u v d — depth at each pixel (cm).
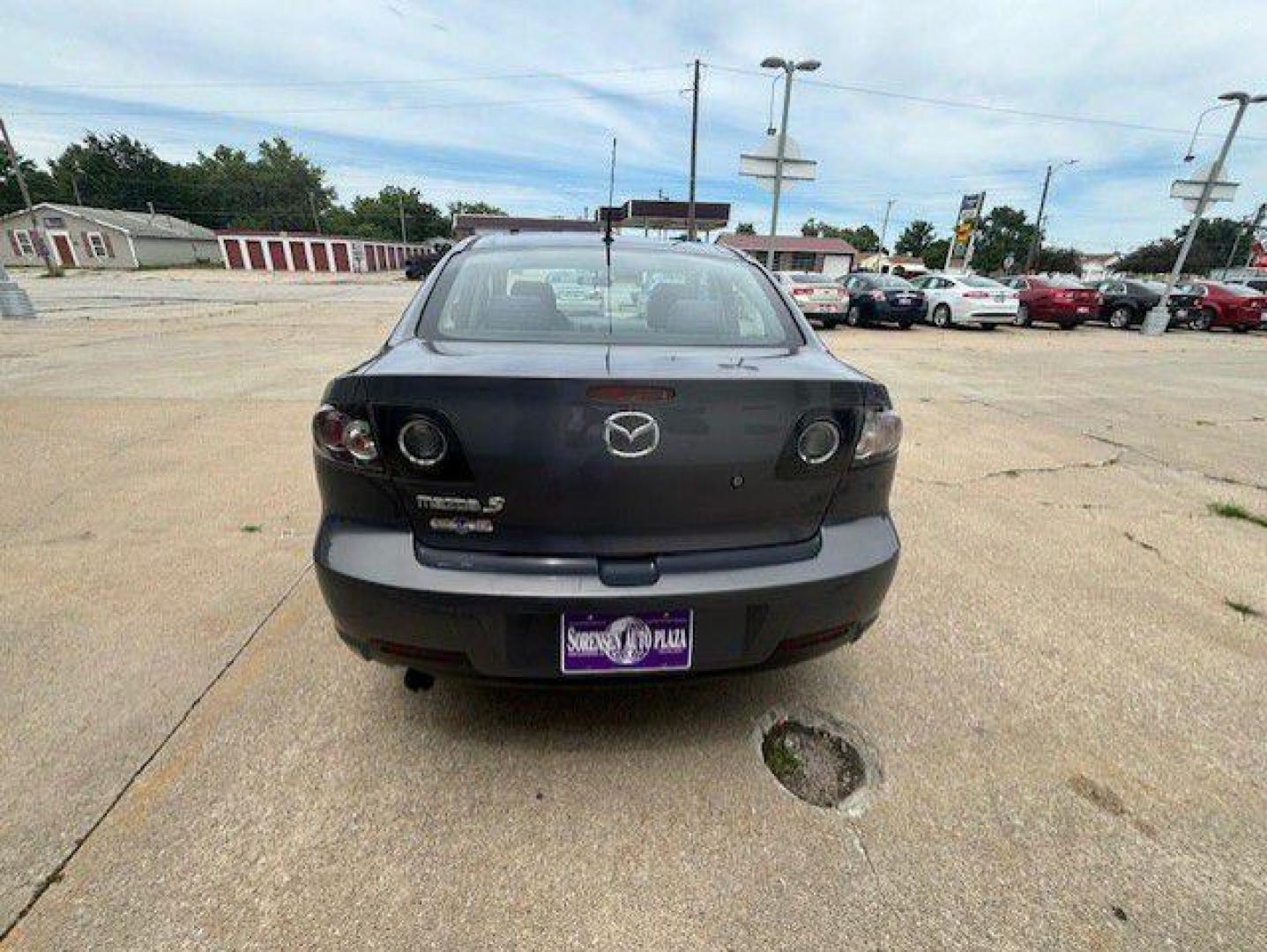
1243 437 562
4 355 804
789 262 4866
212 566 287
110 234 4709
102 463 415
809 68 1634
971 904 146
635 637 158
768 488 162
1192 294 1742
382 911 141
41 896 141
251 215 7694
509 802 169
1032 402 693
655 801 171
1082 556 321
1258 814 172
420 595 152
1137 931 141
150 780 172
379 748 185
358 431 153
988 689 219
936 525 355
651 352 177
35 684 208
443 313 201
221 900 142
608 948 135
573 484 151
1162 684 224
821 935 139
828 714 206
